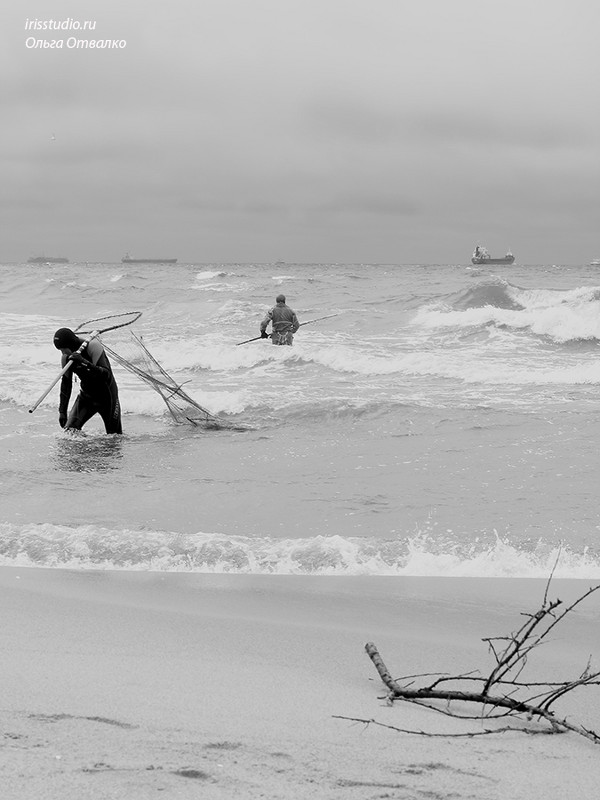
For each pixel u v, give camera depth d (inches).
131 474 474.9
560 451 505.0
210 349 992.2
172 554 322.0
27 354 987.3
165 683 174.7
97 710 152.5
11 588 272.4
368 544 335.3
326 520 381.1
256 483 452.4
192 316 1488.7
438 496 418.3
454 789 123.1
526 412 626.2
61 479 461.7
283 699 167.6
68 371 584.4
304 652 210.1
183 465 496.7
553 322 1171.9
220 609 253.4
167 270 5098.4
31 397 719.1
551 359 978.1
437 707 167.2
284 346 987.3
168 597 267.0
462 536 351.6
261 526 373.4
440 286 2214.6
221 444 556.4
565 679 194.7
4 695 159.8
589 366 865.5
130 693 165.3
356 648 215.8
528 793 123.5
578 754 141.2
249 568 311.0
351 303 1720.0
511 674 198.7
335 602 266.5
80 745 131.7
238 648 210.8
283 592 278.2
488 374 836.0
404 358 938.1
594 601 269.0
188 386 805.9
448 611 257.9
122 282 2815.0
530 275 3708.2
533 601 269.7
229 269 5713.6
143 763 124.7
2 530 344.2
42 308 1825.8
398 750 138.8
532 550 334.0
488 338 1163.3
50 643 206.8
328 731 147.6
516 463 481.7
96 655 196.5
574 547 335.3
